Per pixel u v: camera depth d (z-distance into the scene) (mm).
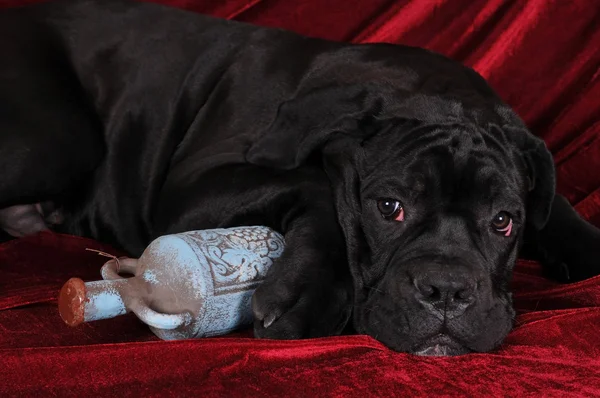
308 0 3734
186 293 1880
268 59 2863
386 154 2203
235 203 2363
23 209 2957
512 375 1740
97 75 3021
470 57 3760
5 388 1609
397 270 1988
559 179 3586
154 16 3100
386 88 2402
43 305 2234
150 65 2994
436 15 3779
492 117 2361
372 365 1764
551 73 3742
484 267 2006
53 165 2824
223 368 1722
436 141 2164
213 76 2926
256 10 3756
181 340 1780
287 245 2084
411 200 2113
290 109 2359
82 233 3059
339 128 2273
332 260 2066
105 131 2992
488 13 3758
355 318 2061
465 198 2105
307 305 1945
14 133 2746
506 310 2061
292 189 2277
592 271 2641
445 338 1888
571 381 1724
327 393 1622
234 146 2646
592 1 3678
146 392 1614
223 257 1965
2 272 2576
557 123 3719
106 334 2066
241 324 2043
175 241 1922
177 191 2607
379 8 3760
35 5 3174
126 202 2953
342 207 2236
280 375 1708
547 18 3713
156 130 2941
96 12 3115
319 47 2875
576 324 2098
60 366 1679
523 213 2244
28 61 2910
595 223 3248
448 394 1628
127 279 1891
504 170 2195
